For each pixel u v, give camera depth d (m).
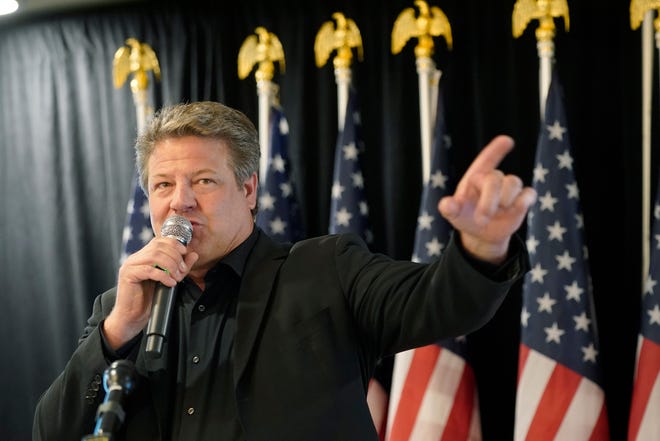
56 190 7.92
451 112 6.84
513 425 6.57
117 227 7.68
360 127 6.93
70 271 7.89
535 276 5.92
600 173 6.48
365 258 2.88
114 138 7.77
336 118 7.22
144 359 2.75
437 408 5.95
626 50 6.46
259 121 7.45
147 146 2.96
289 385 2.65
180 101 7.53
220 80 7.49
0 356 8.02
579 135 6.53
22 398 7.97
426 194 6.34
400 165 6.94
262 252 2.96
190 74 7.58
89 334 2.94
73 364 2.71
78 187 7.87
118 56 7.40
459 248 2.40
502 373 6.61
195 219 2.82
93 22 7.89
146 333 2.53
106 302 3.05
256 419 2.62
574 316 5.83
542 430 5.69
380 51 7.11
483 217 2.15
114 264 7.74
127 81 7.77
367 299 2.76
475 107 6.80
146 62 7.43
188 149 2.87
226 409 2.67
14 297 8.04
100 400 2.67
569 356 5.77
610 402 6.34
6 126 8.10
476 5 6.85
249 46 7.16
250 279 2.86
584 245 6.00
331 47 6.91
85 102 7.89
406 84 7.00
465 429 5.97
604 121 6.50
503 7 6.80
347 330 2.77
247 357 2.68
